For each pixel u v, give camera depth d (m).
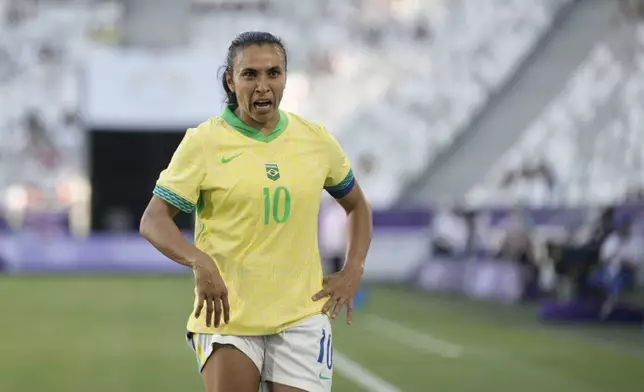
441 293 75.25
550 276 65.81
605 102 109.62
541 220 66.94
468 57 114.81
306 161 14.77
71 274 96.94
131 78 102.44
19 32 115.38
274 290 14.52
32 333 47.72
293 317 14.57
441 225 81.94
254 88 14.25
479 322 53.59
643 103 108.75
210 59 103.31
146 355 39.91
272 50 14.37
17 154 112.94
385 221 92.00
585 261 54.22
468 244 75.88
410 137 113.50
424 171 110.25
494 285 69.88
